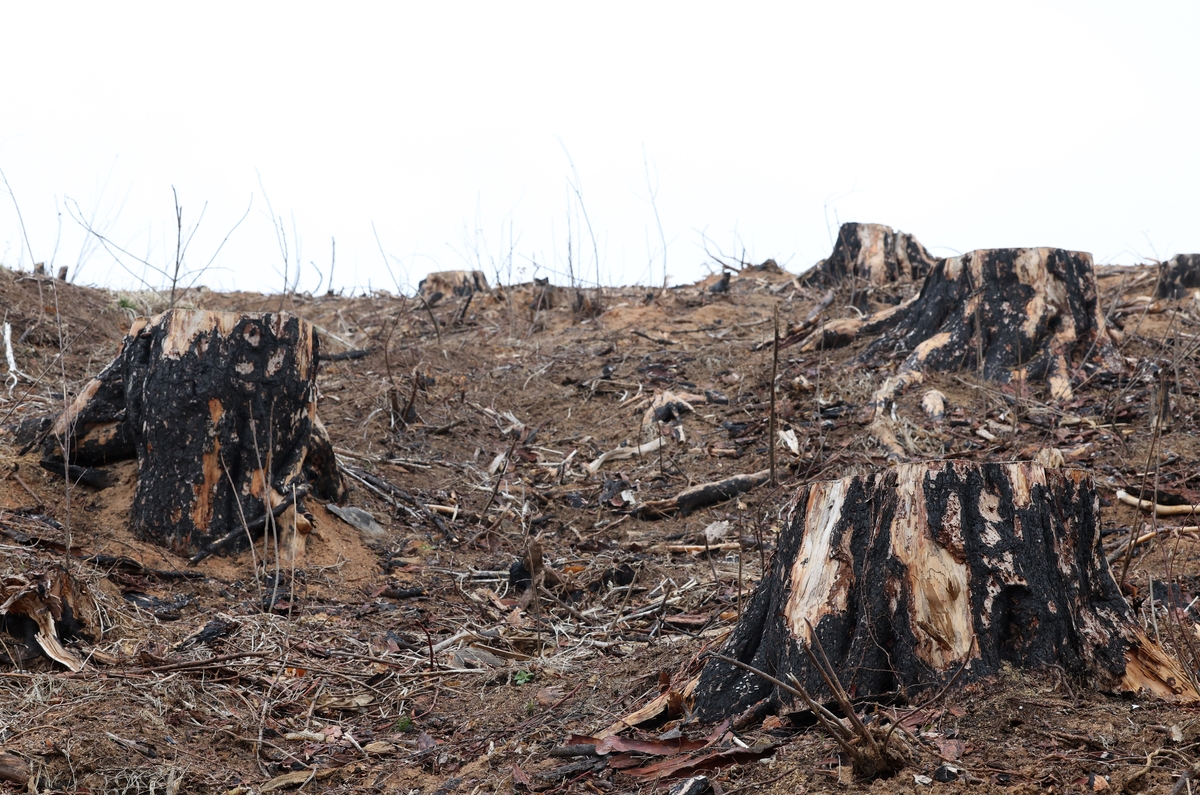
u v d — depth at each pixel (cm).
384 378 859
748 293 1115
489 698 398
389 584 534
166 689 366
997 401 703
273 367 536
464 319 1097
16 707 336
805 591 322
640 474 703
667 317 1030
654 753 305
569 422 809
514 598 534
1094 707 282
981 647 295
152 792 303
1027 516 308
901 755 262
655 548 599
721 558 575
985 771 256
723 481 655
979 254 773
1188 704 282
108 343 841
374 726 379
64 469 530
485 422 811
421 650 456
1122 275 980
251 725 362
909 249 1098
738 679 324
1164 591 420
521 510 660
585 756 317
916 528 308
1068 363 730
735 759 288
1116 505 550
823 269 1130
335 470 596
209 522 511
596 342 970
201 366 518
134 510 513
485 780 316
